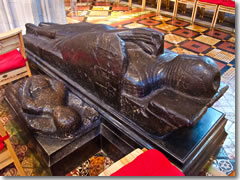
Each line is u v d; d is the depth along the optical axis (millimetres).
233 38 3564
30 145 1574
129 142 1376
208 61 1169
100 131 1536
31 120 1402
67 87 1794
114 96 1402
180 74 1201
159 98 1190
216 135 1398
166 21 4320
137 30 1378
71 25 2076
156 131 1232
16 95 1571
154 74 1306
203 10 4461
